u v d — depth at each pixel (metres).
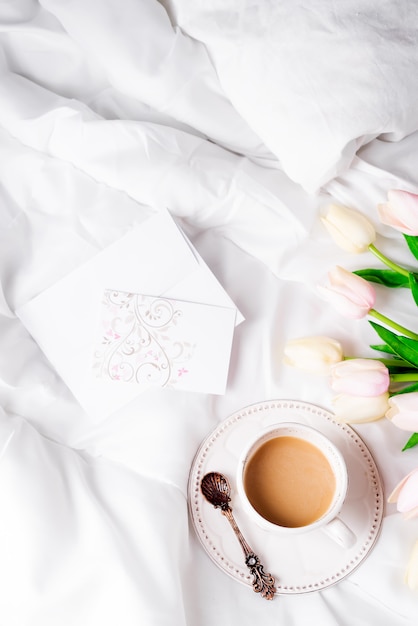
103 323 0.85
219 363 0.84
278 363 0.86
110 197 0.90
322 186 0.88
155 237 0.87
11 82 0.89
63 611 0.78
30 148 0.90
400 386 0.81
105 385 0.85
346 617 0.77
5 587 0.79
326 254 0.88
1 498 0.80
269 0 0.81
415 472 0.70
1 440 0.82
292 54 0.81
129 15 0.85
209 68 0.87
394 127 0.82
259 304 0.88
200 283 0.86
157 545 0.78
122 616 0.76
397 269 0.81
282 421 0.83
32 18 0.87
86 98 0.92
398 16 0.80
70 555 0.79
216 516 0.80
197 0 0.84
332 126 0.81
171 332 0.85
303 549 0.78
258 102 0.83
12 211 0.89
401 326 0.79
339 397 0.76
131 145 0.87
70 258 0.89
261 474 0.77
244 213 0.89
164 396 0.85
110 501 0.82
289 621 0.77
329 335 0.87
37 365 0.86
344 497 0.74
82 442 0.85
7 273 0.88
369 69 0.80
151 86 0.86
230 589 0.79
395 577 0.77
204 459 0.82
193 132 0.92
